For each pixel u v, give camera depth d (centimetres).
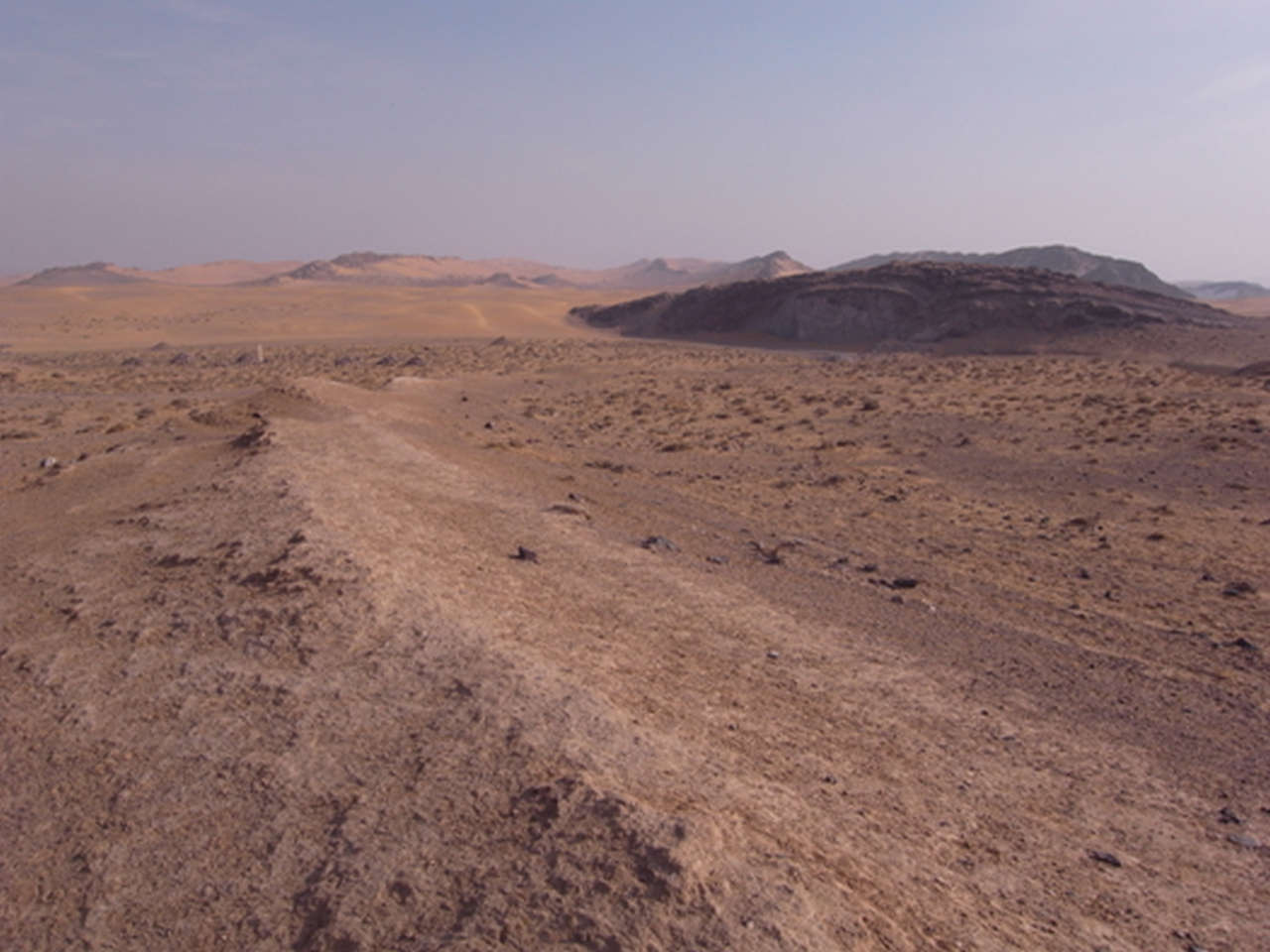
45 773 739
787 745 915
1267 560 1988
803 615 1484
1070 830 830
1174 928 670
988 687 1222
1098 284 12050
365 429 2841
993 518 2442
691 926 495
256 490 1703
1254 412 4097
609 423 4406
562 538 1798
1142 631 1500
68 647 1000
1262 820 888
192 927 550
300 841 619
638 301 15750
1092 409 4469
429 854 583
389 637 966
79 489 2058
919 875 658
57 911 575
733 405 5166
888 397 5338
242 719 800
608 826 574
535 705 802
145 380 6462
